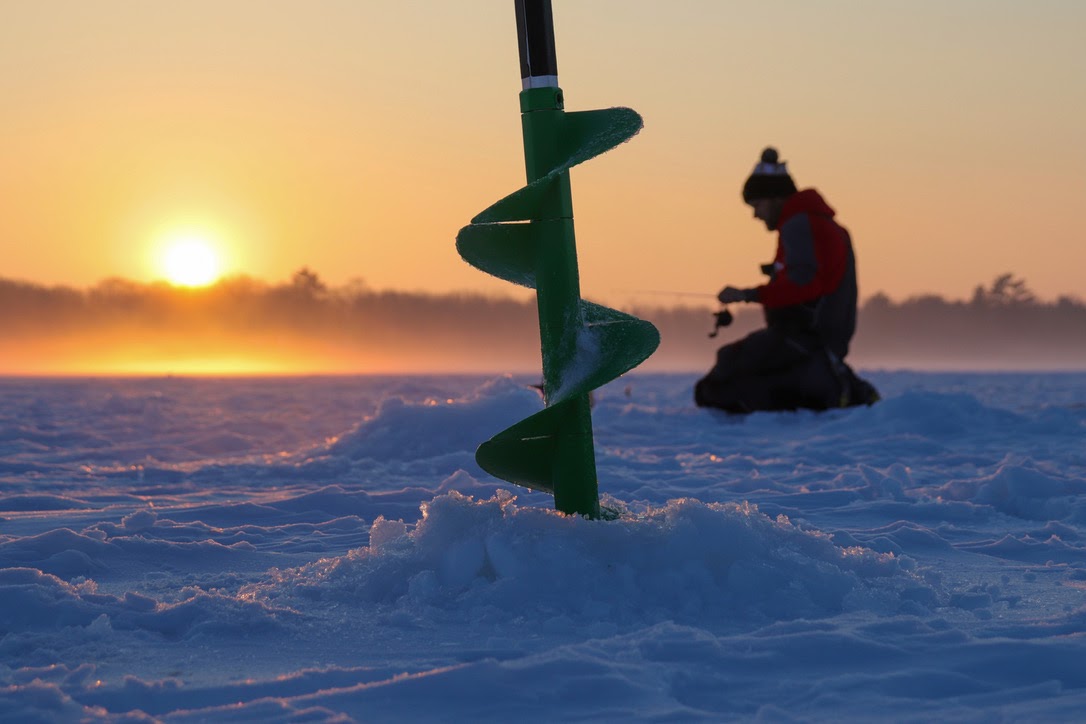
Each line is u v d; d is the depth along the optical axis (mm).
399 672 2004
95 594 2557
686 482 5082
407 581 2650
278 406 12852
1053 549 3355
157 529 3771
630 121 2766
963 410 7832
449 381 23281
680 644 2111
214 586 2857
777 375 8570
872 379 21219
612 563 2555
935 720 1707
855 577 2607
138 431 8992
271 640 2281
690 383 21922
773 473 5496
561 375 2781
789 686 1897
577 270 2822
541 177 2838
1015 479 4375
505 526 2637
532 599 2467
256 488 5297
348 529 3889
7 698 1820
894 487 4578
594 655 2043
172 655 2164
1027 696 1842
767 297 8531
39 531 3828
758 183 8773
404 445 6277
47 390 17625
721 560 2594
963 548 3430
